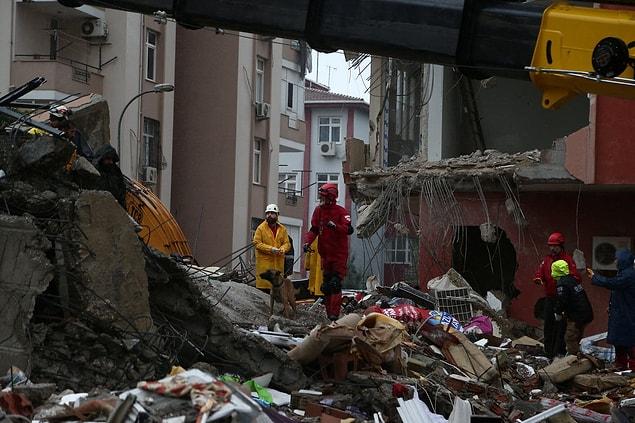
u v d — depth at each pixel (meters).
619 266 14.39
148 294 9.45
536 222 20.36
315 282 20.53
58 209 8.98
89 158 12.02
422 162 21.12
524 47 8.86
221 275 17.53
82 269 8.84
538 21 8.83
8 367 8.48
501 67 8.95
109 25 34.78
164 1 9.52
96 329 8.95
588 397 12.04
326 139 60.19
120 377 8.88
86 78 33.75
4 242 8.66
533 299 20.45
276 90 43.41
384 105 24.39
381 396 9.45
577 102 24.53
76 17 34.56
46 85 32.22
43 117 13.96
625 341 14.33
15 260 8.63
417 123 24.50
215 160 40.06
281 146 46.56
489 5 9.01
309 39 9.31
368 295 19.92
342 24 9.20
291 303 15.84
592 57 8.55
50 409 6.97
